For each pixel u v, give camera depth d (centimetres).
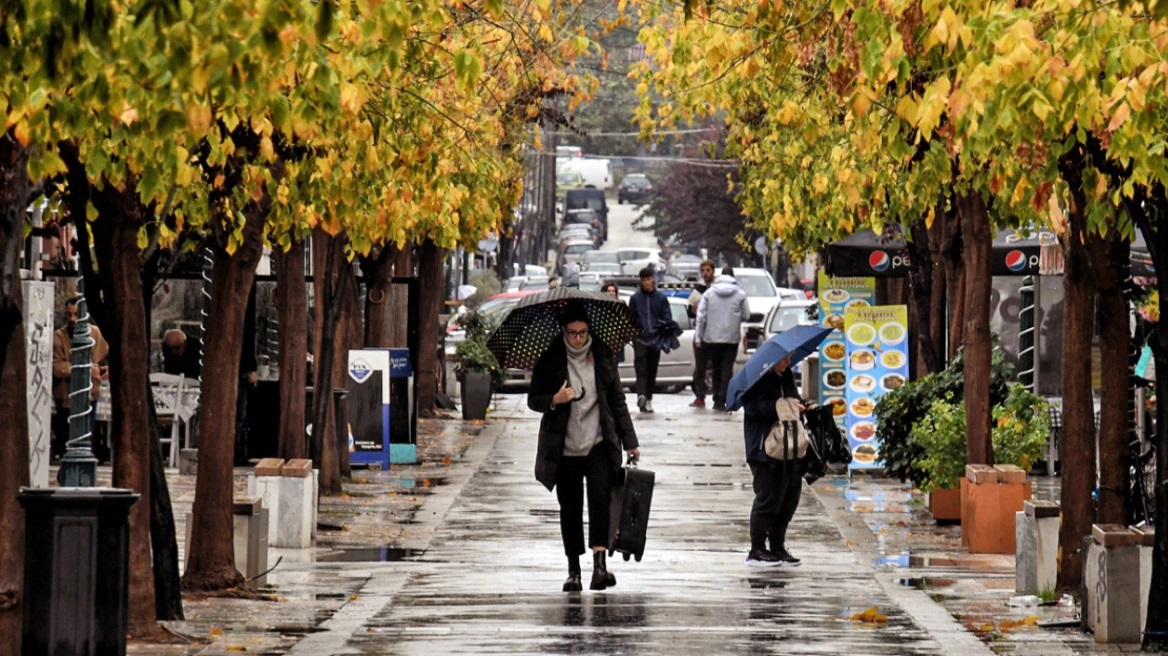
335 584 3759
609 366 3578
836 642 2930
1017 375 6469
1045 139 2638
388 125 3309
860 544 4612
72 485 3047
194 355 6531
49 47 2028
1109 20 2269
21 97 2112
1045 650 2891
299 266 5219
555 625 3114
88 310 3169
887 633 3053
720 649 2823
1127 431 3397
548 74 5256
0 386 2448
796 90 4584
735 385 4159
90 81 2216
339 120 3017
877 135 2989
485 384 8600
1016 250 6159
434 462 6656
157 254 3375
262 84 2216
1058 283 6469
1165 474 2919
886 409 5334
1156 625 2906
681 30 3978
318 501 5281
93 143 2512
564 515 3609
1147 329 4759
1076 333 3462
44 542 2261
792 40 3180
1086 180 2873
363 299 7831
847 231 6231
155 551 3150
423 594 3588
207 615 3247
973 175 3700
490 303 10938
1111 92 2464
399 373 6531
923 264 6072
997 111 2291
